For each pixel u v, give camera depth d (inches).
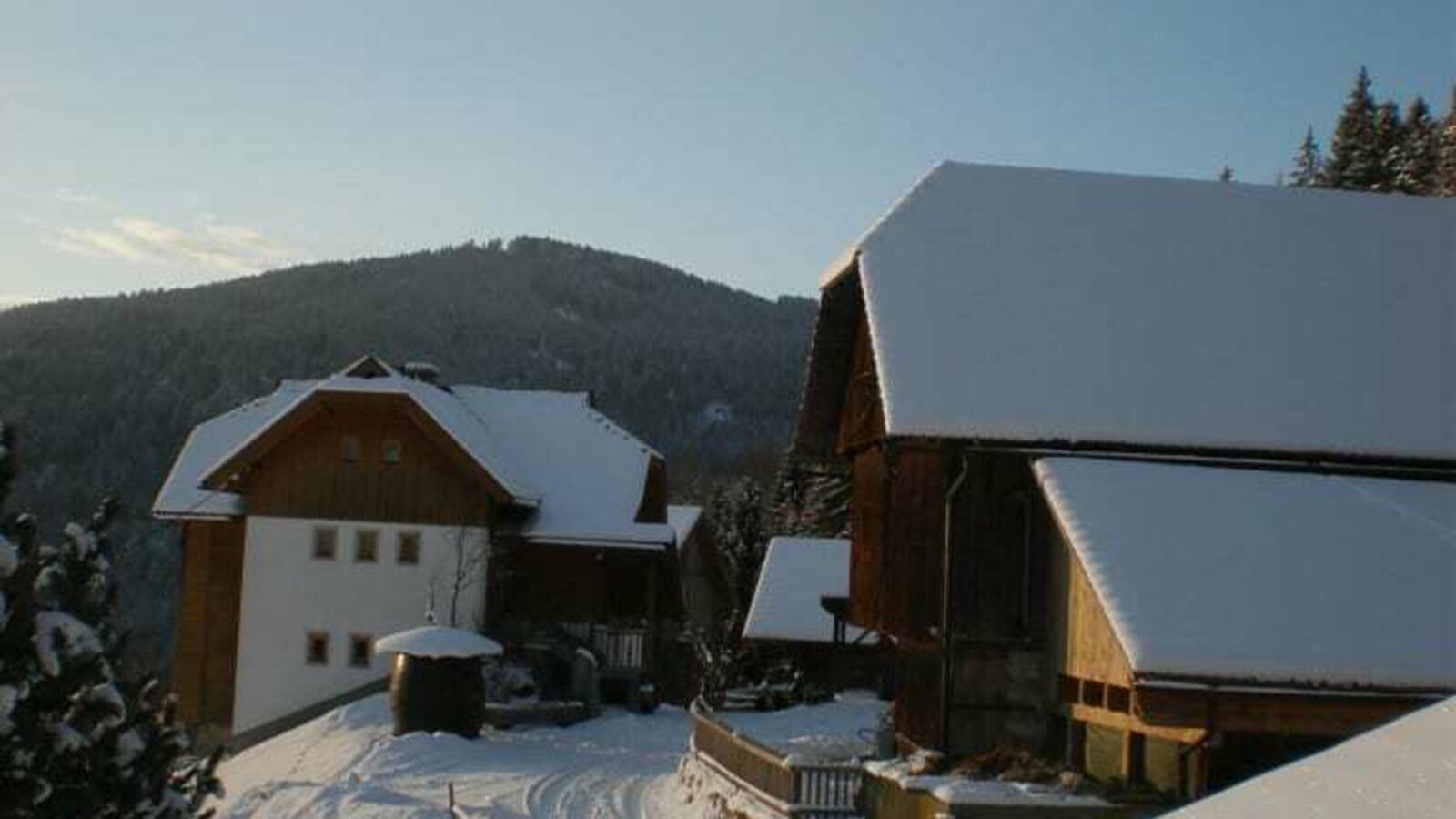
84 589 404.5
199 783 453.7
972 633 864.3
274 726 1563.7
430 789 1073.5
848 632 1951.3
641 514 1830.7
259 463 1603.1
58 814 362.3
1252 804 187.0
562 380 7263.8
